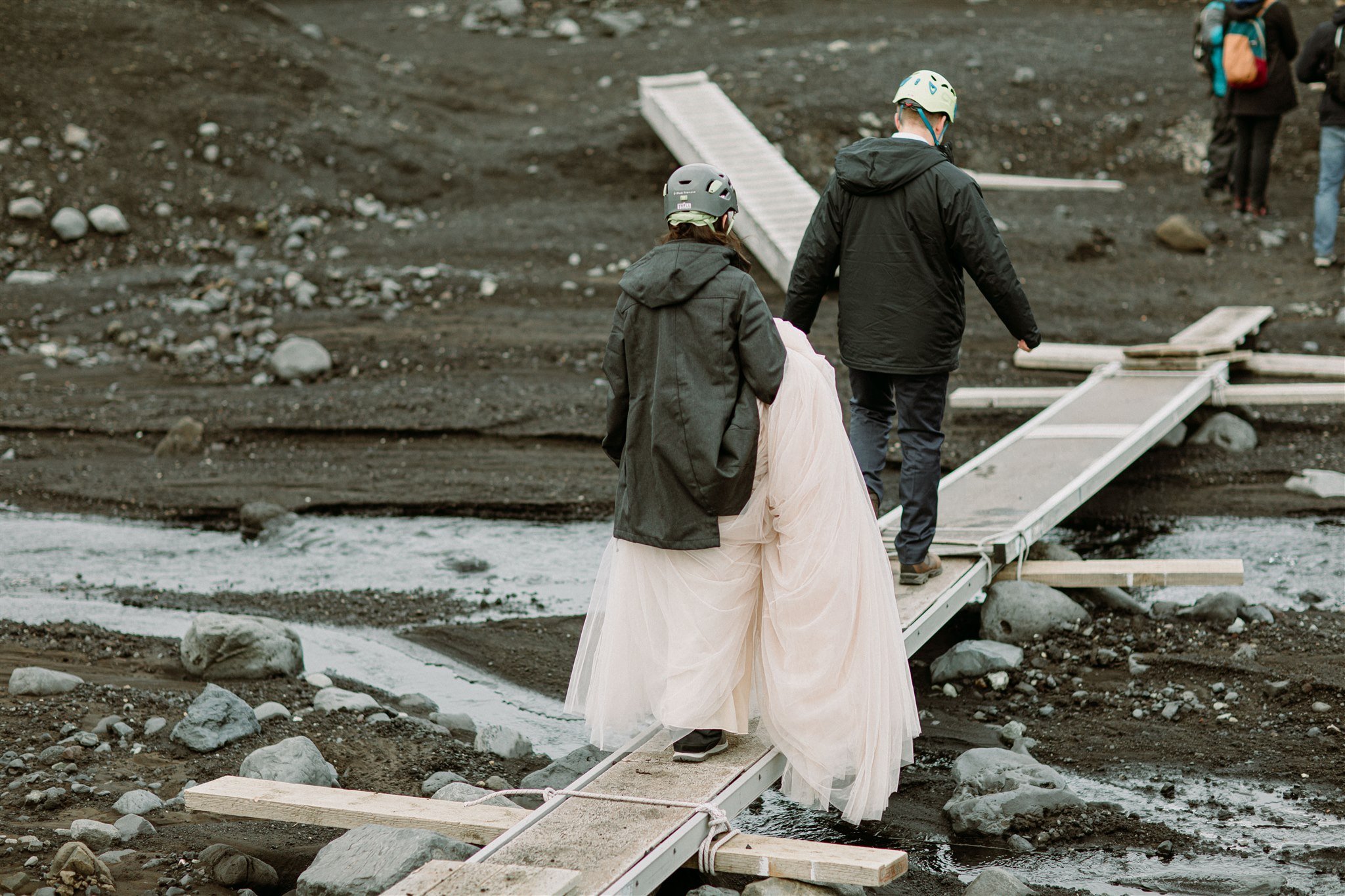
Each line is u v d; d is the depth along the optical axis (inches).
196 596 406.3
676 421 206.2
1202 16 778.8
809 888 208.4
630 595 220.8
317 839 241.1
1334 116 689.6
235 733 281.6
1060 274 724.0
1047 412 473.4
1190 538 430.6
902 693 224.2
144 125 878.4
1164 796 263.3
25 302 706.8
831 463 215.3
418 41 1163.3
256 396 598.9
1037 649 339.6
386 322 682.8
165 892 211.2
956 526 357.4
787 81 956.0
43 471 529.3
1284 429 513.3
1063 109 940.6
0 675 312.2
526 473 515.8
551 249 776.3
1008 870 236.7
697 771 219.1
